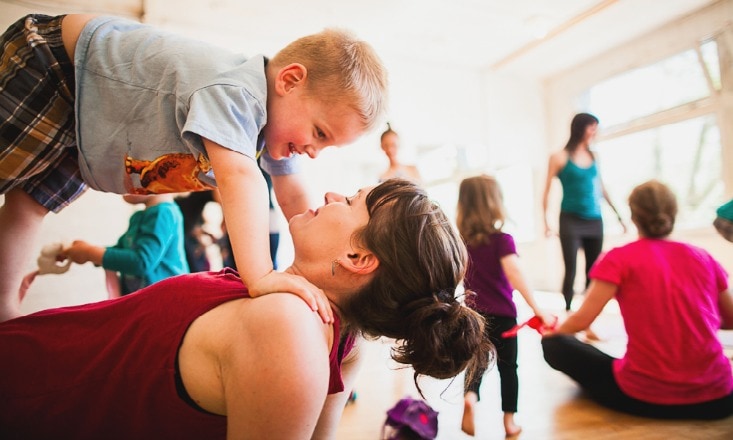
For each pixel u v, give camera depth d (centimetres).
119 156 92
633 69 511
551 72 590
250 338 55
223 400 61
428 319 69
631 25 478
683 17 461
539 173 601
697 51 451
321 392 55
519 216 599
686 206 467
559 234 336
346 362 87
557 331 195
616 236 531
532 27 461
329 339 67
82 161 95
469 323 75
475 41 504
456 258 75
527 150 596
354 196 80
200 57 88
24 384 67
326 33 94
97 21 94
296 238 77
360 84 90
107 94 89
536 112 605
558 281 584
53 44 90
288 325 55
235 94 82
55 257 159
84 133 91
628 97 524
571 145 330
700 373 161
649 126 500
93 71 89
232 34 453
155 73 88
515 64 560
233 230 74
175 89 85
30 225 104
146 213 172
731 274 417
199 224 228
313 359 54
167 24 425
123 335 65
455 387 212
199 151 80
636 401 166
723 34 430
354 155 484
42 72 88
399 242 69
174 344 61
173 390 61
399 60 532
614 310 385
